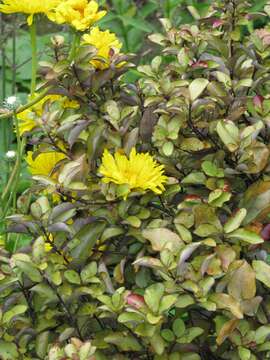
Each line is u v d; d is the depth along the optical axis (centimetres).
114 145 84
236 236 77
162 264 76
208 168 81
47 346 81
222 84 87
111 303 77
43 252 79
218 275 77
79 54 87
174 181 82
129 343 79
